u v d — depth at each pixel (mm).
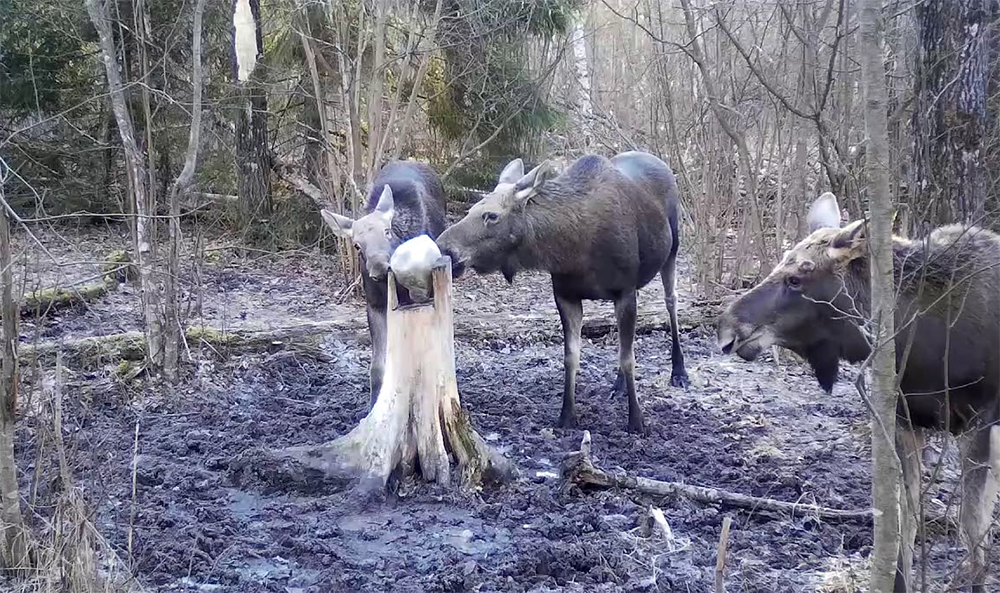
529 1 12789
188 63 13055
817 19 9578
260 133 13320
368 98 12148
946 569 4434
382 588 4520
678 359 8328
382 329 7211
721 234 10891
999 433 4293
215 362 8320
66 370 7258
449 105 13742
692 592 4438
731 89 10930
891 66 7832
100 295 9883
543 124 14008
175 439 6637
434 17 11922
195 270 8812
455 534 5203
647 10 11695
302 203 13430
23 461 5797
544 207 6664
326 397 7797
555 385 8242
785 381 8523
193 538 5000
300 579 4645
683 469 6281
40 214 10102
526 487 5832
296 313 10031
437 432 5770
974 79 6605
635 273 6992
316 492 5766
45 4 12703
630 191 7141
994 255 4281
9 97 13094
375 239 6512
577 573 4719
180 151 14078
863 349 4711
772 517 5410
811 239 4723
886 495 3328
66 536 4172
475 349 9359
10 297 4176
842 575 4512
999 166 6867
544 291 11672
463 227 6586
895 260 4301
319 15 11781
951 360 4258
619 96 16031
